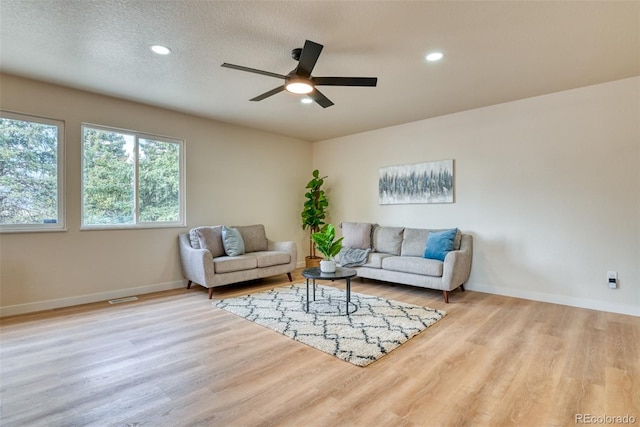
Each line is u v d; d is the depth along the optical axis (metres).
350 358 2.29
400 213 5.04
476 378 2.03
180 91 3.62
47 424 1.61
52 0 2.02
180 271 4.45
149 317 3.19
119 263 3.92
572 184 3.56
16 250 3.26
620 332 2.76
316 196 5.84
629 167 3.25
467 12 2.14
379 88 3.51
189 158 4.55
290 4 2.08
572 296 3.57
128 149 4.04
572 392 1.87
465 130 4.34
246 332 2.80
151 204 4.25
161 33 2.43
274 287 4.43
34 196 3.39
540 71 3.07
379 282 4.75
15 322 3.03
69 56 2.79
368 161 5.46
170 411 1.71
